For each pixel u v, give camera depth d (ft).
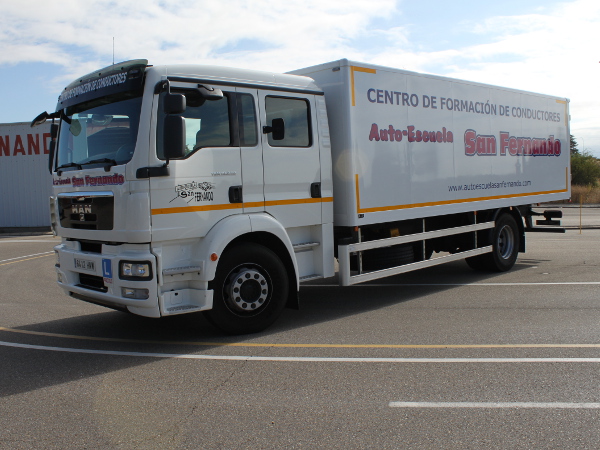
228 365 17.66
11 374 17.21
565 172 40.86
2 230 83.05
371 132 24.54
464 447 11.68
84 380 16.53
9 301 29.50
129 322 24.20
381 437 12.23
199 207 19.53
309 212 22.91
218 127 20.15
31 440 12.46
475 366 17.01
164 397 14.97
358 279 24.43
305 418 13.33
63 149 22.09
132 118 18.83
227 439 12.30
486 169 32.24
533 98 36.76
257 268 21.29
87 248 21.08
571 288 29.17
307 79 23.13
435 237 28.91
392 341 19.99
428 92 27.86
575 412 13.44
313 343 19.99
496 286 30.45
